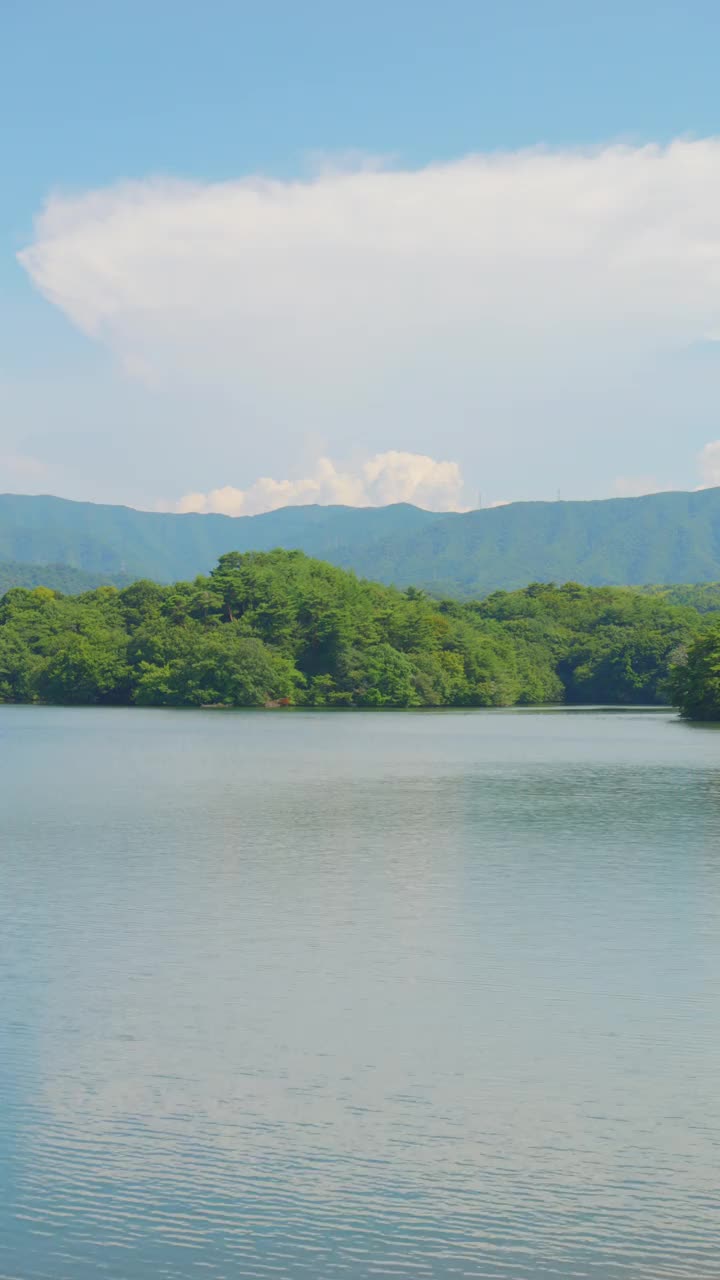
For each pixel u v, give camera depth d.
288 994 26.11
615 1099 20.23
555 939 30.92
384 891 36.97
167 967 28.19
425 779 73.50
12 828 50.69
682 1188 17.22
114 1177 17.48
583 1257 15.50
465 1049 22.61
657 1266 15.30
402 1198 16.92
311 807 58.59
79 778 73.81
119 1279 14.98
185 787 68.25
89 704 197.62
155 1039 23.14
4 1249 15.62
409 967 28.19
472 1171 17.70
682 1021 24.20
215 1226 16.19
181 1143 18.56
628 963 28.58
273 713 172.88
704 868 41.03
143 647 196.00
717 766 83.19
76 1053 22.39
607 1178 17.50
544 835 49.06
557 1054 22.36
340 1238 15.93
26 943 30.48
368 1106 19.94
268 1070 21.56
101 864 41.75
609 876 39.56
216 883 38.16
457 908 34.47
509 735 121.94
